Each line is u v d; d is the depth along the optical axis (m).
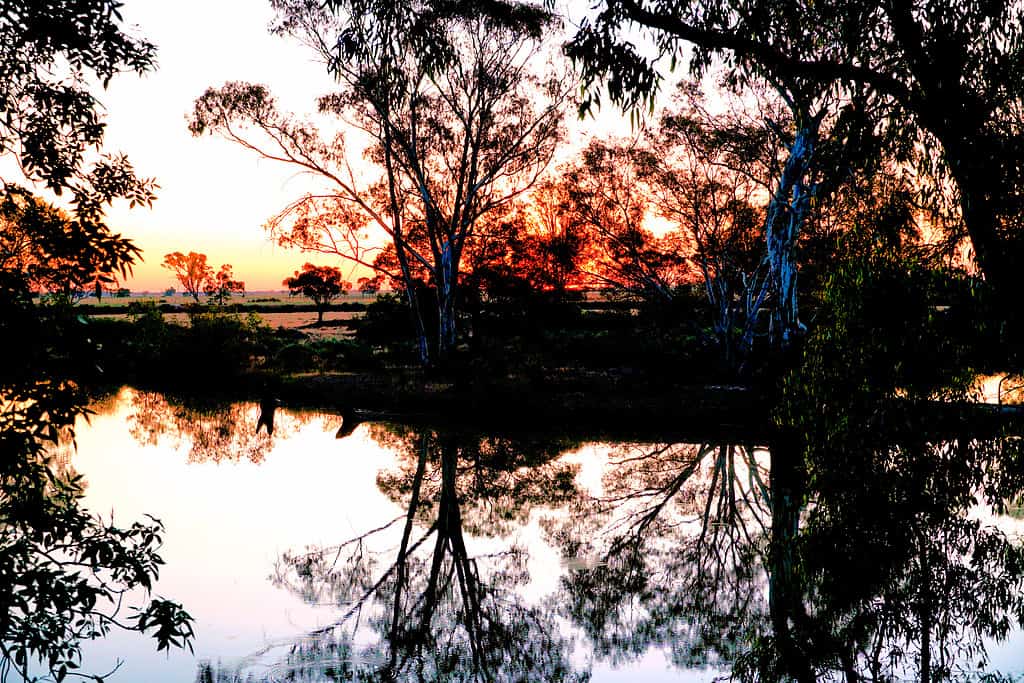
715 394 24.14
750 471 16.27
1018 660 6.71
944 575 8.55
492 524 12.77
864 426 9.68
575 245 29.64
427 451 18.70
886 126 6.80
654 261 29.42
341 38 5.96
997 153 6.06
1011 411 8.74
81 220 4.70
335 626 8.26
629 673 7.18
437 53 6.01
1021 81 6.14
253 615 8.44
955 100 6.02
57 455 16.77
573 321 38.03
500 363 27.88
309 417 23.88
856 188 7.89
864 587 8.60
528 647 7.75
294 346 34.88
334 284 68.38
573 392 24.95
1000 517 10.66
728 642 7.85
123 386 30.72
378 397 25.23
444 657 7.52
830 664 7.06
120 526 11.27
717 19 5.94
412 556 11.00
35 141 4.71
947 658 6.88
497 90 25.88
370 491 14.84
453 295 27.92
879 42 6.24
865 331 9.48
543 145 26.64
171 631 5.34
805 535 9.98
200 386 30.92
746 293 29.16
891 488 9.49
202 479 15.27
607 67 5.83
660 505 13.86
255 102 25.02
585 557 11.00
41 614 5.26
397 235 27.55
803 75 6.26
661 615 8.68
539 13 24.12
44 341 4.60
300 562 10.45
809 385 10.48
